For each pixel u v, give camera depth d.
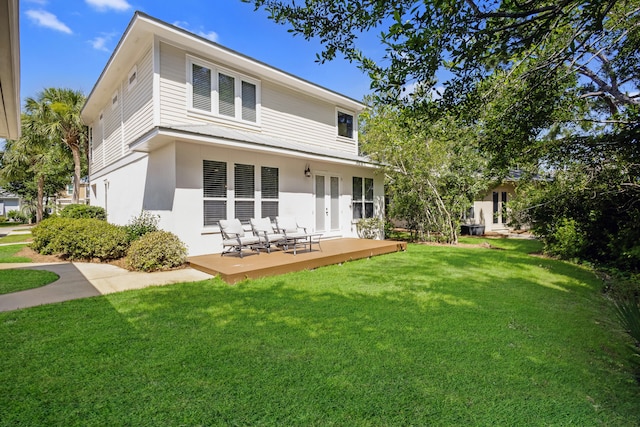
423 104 3.44
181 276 6.20
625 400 2.37
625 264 7.08
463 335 3.48
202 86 8.61
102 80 10.79
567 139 5.81
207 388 2.45
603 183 6.55
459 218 12.64
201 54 8.54
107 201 13.05
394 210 13.10
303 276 6.42
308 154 8.98
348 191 12.03
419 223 12.88
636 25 3.99
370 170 12.92
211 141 7.05
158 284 5.55
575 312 4.29
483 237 15.16
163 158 7.95
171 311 4.16
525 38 2.51
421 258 8.72
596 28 2.36
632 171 5.86
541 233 9.41
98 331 3.47
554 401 2.35
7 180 22.88
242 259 7.24
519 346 3.22
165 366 2.76
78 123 16.25
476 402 2.33
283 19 3.04
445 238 12.16
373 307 4.43
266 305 4.46
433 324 3.79
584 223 8.24
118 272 6.55
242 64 9.16
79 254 7.84
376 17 2.74
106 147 12.96
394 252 9.79
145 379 2.56
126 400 2.30
